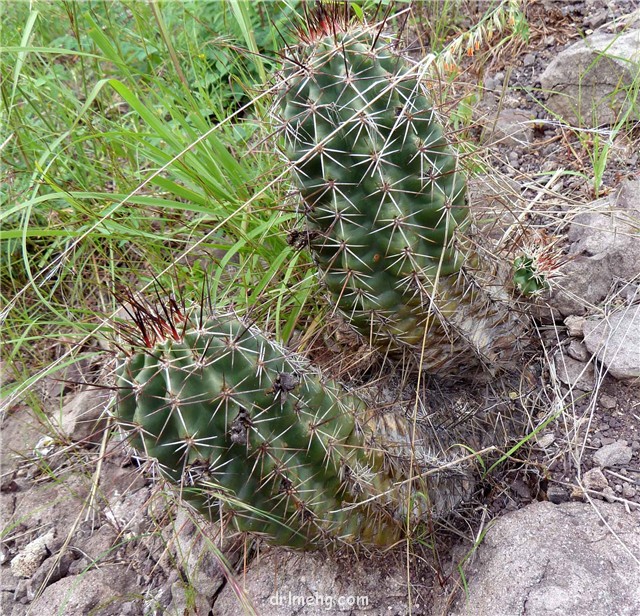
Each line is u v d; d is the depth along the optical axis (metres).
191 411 0.26
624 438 0.37
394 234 0.30
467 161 0.42
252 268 0.46
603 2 0.60
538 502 0.35
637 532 0.32
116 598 0.37
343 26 0.30
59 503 0.44
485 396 0.38
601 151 0.51
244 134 0.53
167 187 0.43
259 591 0.35
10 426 0.50
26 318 0.49
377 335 0.34
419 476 0.32
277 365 0.27
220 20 0.62
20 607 0.40
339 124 0.28
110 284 0.48
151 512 0.38
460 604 0.33
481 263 0.34
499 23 0.49
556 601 0.29
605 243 0.43
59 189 0.42
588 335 0.40
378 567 0.35
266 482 0.27
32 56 0.59
